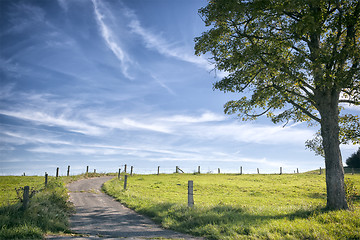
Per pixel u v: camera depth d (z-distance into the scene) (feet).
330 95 39.73
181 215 37.47
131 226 34.60
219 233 28.48
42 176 121.80
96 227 33.40
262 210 40.52
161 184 101.55
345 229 26.89
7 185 85.40
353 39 39.75
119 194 67.92
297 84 43.01
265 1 37.42
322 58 36.83
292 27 37.29
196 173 158.81
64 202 45.60
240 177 133.39
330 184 37.81
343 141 47.98
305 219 32.01
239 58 41.45
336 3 38.06
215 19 43.01
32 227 26.45
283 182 110.22
